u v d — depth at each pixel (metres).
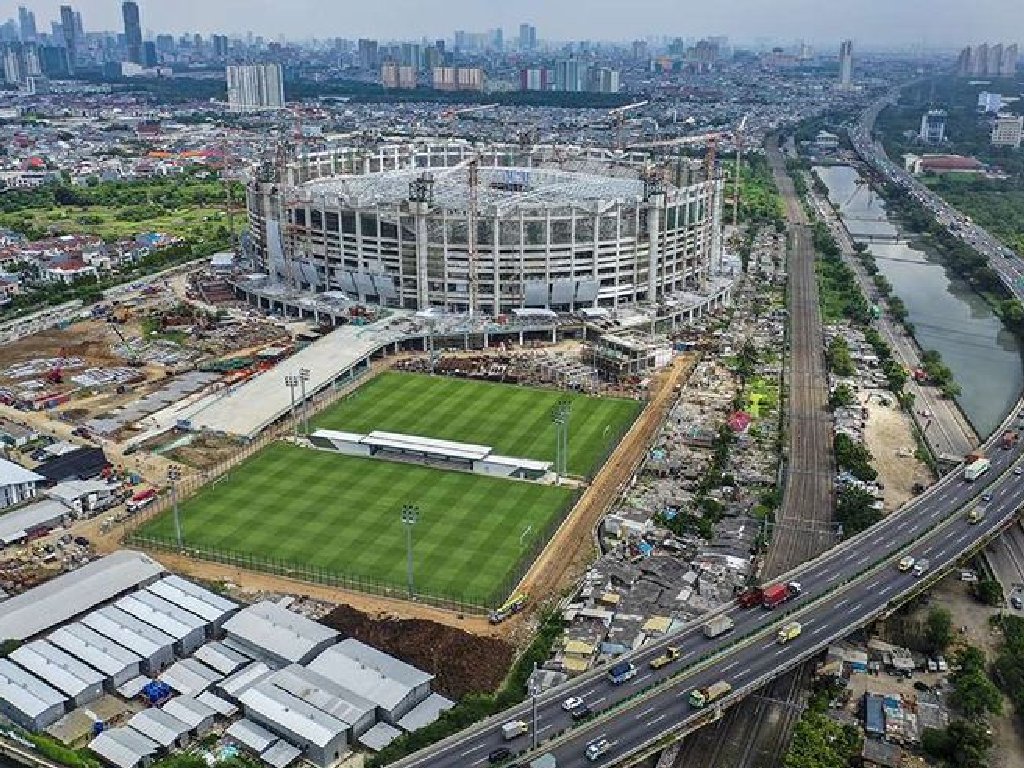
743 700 177.88
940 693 181.00
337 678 178.00
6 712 174.75
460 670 184.38
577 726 161.88
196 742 168.62
